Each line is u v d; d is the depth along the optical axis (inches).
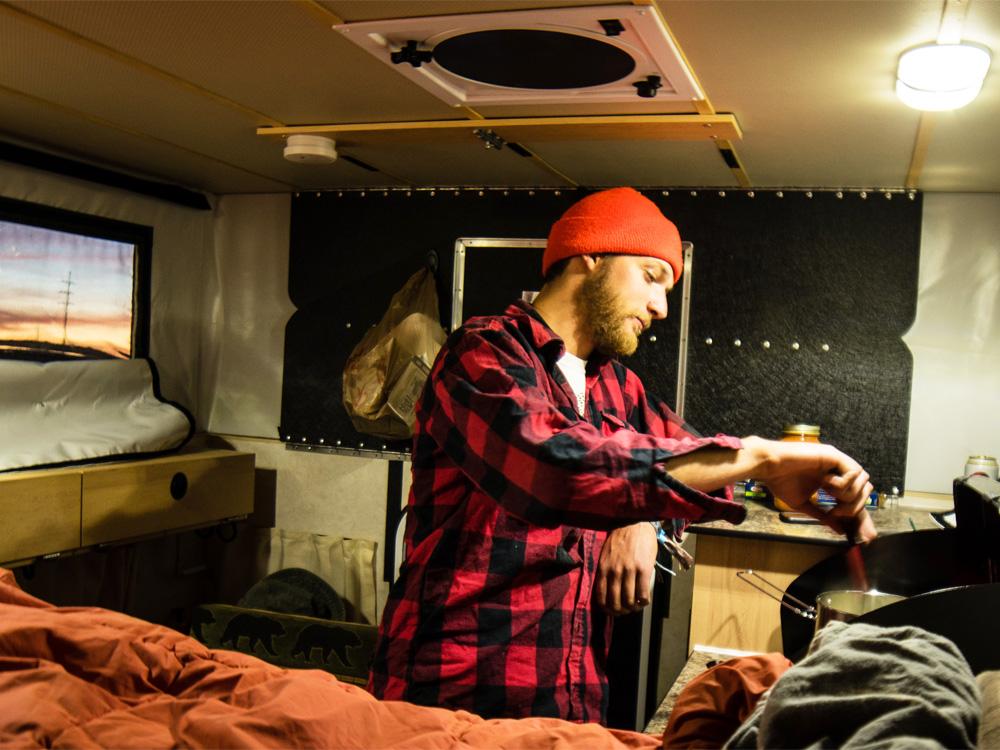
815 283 116.3
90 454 113.6
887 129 85.0
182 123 98.9
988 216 112.0
